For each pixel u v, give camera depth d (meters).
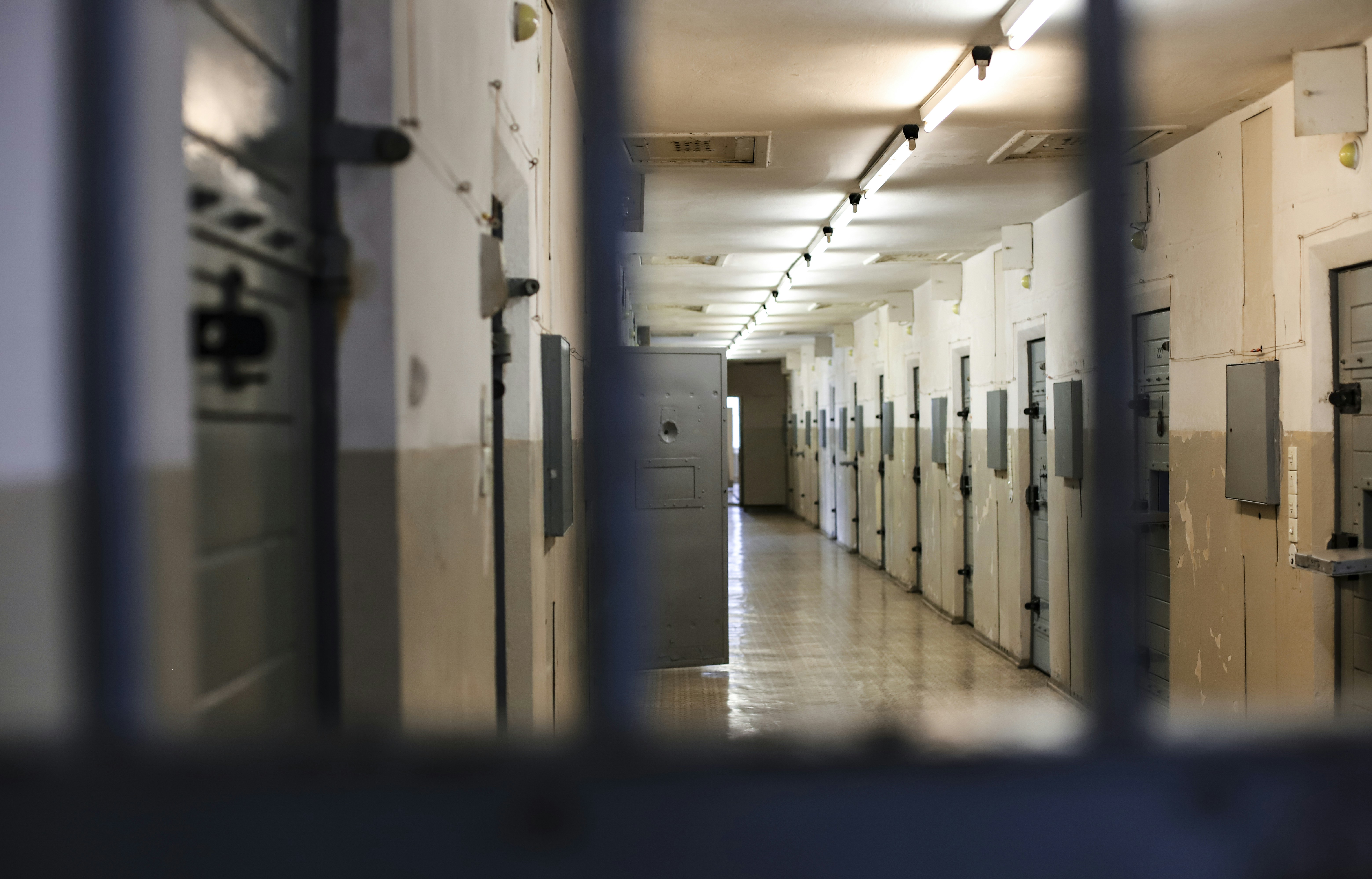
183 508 1.05
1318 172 4.17
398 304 1.53
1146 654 6.04
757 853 0.93
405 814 0.89
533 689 3.04
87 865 0.87
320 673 1.51
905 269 9.60
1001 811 0.96
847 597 10.93
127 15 0.89
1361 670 4.02
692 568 7.47
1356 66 3.89
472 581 2.20
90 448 0.88
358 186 1.52
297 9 1.46
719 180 6.16
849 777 0.95
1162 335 5.74
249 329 1.23
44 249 0.95
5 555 0.88
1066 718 1.03
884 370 12.84
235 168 1.22
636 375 7.38
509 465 3.03
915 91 4.54
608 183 1.01
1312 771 0.98
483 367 2.38
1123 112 1.06
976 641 8.61
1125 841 0.98
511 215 3.12
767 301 12.16
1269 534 4.56
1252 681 4.73
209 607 1.14
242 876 0.88
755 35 3.89
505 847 0.90
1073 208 6.63
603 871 0.92
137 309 0.92
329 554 1.51
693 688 6.90
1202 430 5.17
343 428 1.51
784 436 23.38
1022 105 4.71
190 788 0.87
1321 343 4.18
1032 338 7.53
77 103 0.88
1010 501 7.97
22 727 0.88
